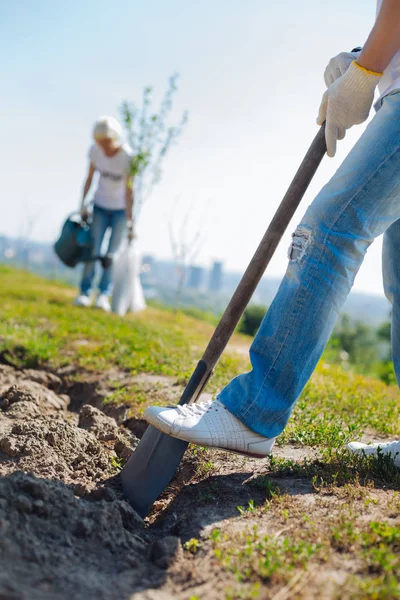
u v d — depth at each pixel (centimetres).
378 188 150
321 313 153
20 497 129
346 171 152
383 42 151
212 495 158
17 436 181
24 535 122
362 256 156
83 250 576
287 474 169
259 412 155
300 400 263
